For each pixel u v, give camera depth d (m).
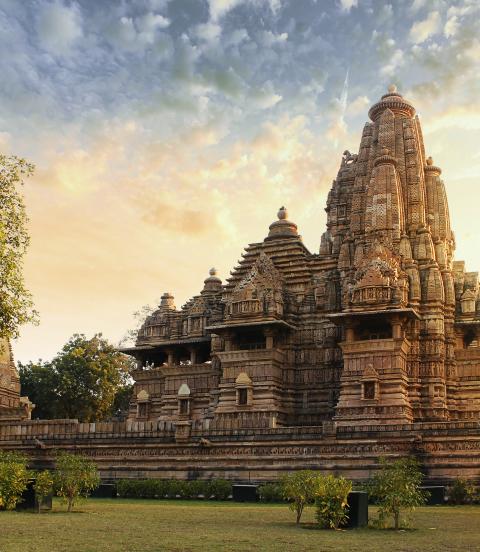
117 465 53.72
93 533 21.67
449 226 66.75
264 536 21.39
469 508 36.78
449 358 58.44
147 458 52.91
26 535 20.78
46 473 31.58
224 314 66.56
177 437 52.09
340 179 72.50
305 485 26.58
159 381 72.75
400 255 60.03
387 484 25.66
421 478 43.97
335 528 24.39
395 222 61.84
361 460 46.69
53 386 88.75
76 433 55.81
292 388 61.81
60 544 18.73
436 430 45.66
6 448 57.16
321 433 48.44
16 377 74.69
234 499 42.81
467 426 44.84
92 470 33.41
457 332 61.91
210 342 70.25
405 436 46.19
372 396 54.00
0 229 37.19
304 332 63.09
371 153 67.75
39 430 57.16
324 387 61.03
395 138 67.31
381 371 54.53
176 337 73.38
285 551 17.88
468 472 43.88
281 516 29.83
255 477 49.28
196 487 46.28
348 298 56.94
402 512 32.44
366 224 62.56
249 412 59.47
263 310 61.09
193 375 69.31
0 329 39.50
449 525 26.09
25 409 70.06
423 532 23.45
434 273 59.28
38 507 30.78
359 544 19.61
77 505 35.38
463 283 63.75
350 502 25.22
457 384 58.28
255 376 60.56
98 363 91.56
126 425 54.53
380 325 57.59
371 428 47.25
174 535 21.38
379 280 56.00
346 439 47.50
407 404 53.78
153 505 37.72
